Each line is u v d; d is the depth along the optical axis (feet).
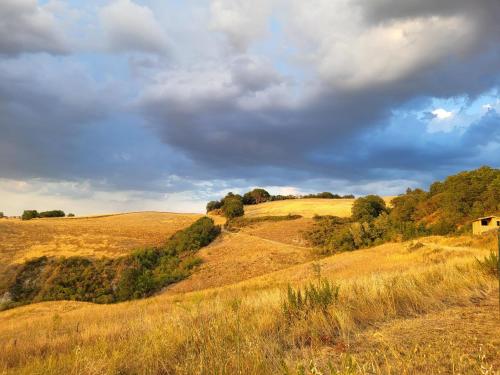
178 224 363.76
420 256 123.75
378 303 25.88
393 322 22.34
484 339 17.12
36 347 30.42
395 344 16.76
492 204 207.82
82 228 336.08
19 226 326.24
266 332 21.30
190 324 22.08
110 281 250.16
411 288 28.99
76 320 67.00
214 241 310.04
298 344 19.08
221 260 259.39
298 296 26.12
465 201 221.66
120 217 395.55
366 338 18.90
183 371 14.85
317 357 15.74
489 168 245.86
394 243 203.21
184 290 216.33
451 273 36.40
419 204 274.16
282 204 447.83
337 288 27.17
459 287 31.83
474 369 13.04
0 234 299.38
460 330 19.25
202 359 14.73
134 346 18.86
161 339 19.10
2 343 35.37
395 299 26.78
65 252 278.46
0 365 21.89
